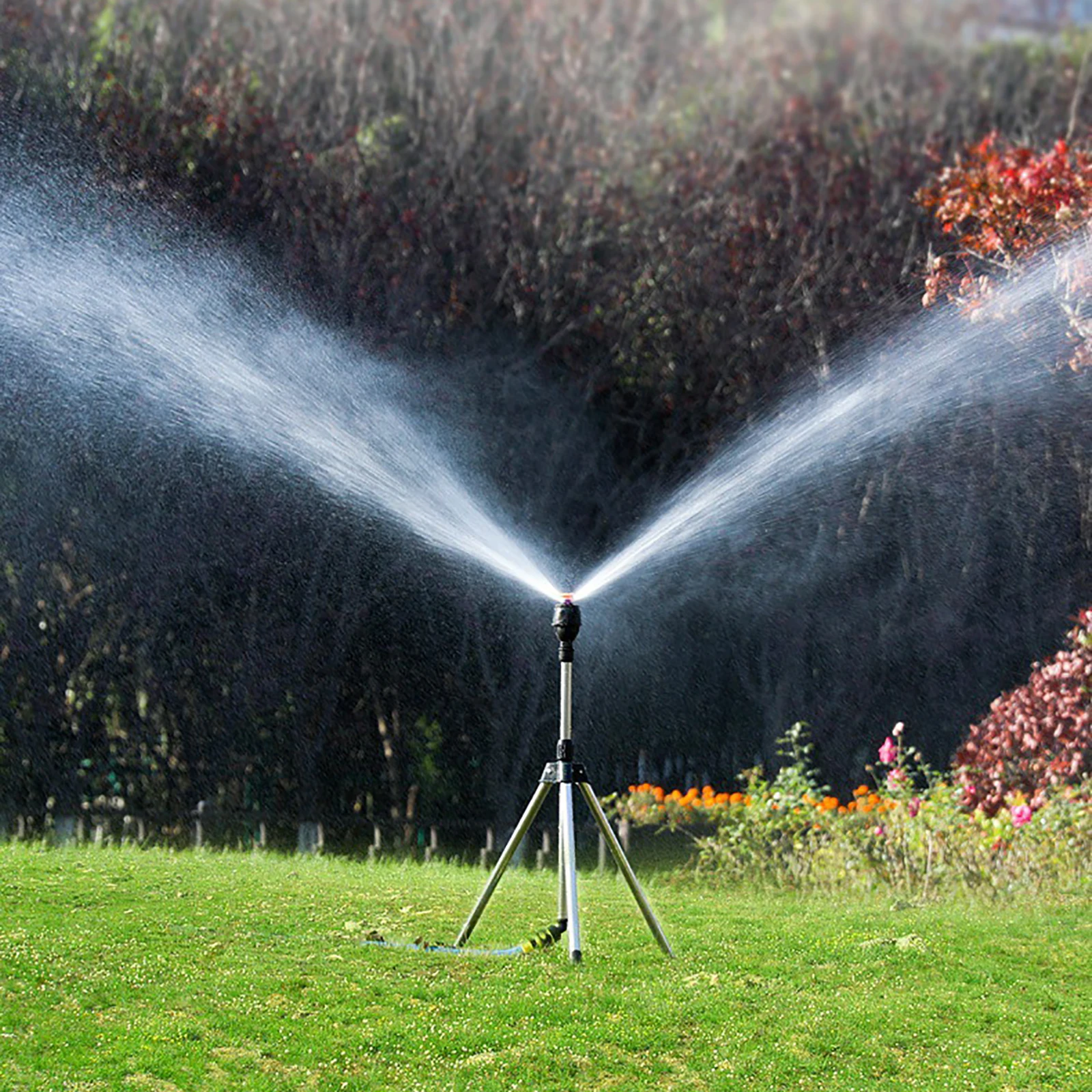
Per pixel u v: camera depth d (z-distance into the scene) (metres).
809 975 13.16
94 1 30.50
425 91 33.88
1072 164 27.33
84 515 26.94
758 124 37.38
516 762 30.03
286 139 29.77
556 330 30.98
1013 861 19.09
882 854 20.00
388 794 28.73
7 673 26.75
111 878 16.75
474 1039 10.97
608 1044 11.03
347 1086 10.09
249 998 11.71
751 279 32.34
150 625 27.28
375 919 14.91
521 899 16.61
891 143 36.53
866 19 46.41
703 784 31.59
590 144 34.84
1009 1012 12.23
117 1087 9.87
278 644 27.98
